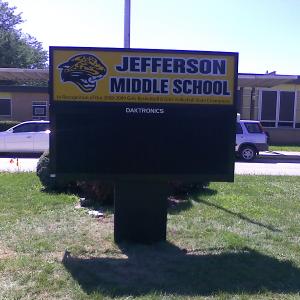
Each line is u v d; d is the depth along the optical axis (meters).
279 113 31.19
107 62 6.32
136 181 6.57
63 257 5.96
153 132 6.43
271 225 8.05
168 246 6.55
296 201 10.51
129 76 6.35
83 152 6.39
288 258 6.16
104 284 5.10
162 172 6.48
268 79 25.88
